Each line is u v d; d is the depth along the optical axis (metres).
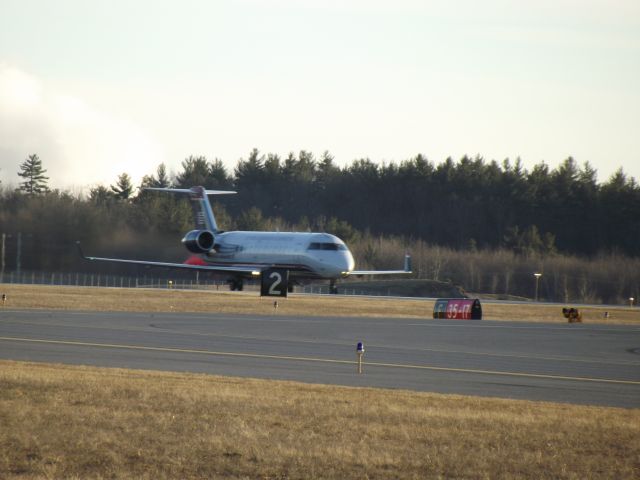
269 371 97.00
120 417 62.62
